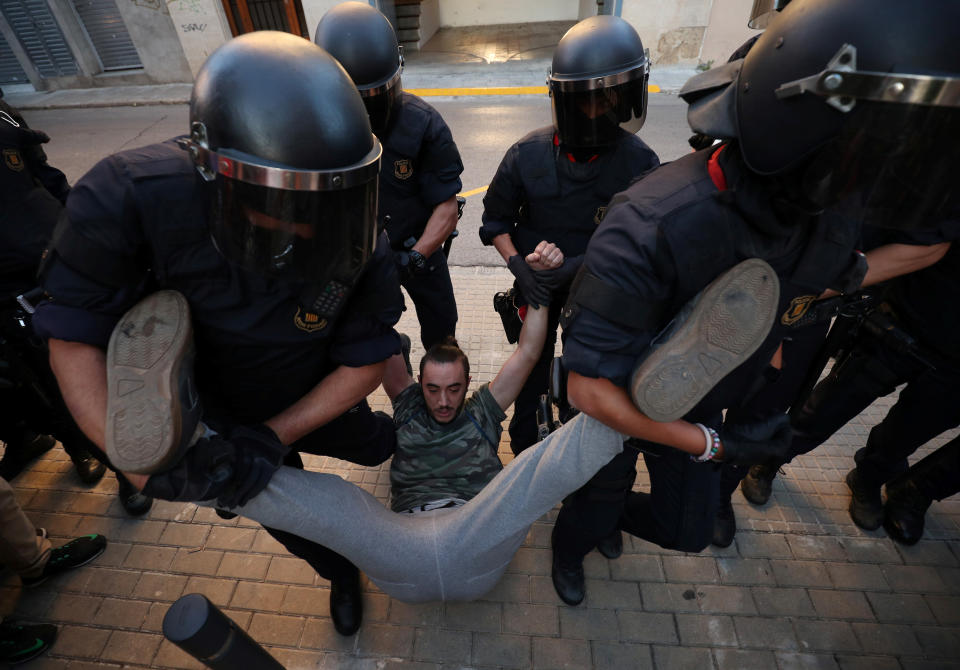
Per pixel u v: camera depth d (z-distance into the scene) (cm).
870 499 226
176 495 98
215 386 128
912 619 197
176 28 938
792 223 92
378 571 154
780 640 192
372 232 100
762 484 233
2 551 189
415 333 350
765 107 79
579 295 102
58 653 191
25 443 256
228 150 84
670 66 968
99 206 92
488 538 154
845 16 69
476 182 579
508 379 210
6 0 929
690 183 95
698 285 95
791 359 168
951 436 269
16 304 179
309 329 114
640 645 191
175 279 102
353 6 196
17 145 185
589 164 188
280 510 121
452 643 192
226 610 202
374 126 208
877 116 69
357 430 176
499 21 1371
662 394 97
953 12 64
